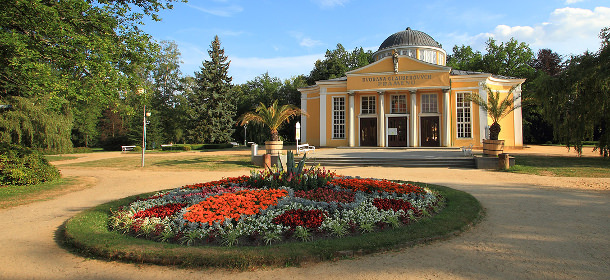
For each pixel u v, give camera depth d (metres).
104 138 49.19
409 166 18.23
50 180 13.16
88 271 4.44
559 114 19.44
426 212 6.80
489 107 18.50
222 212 5.95
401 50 34.25
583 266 4.30
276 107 19.55
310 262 4.54
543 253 4.79
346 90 30.80
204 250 4.77
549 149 29.98
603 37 18.22
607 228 6.00
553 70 45.94
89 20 10.45
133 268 4.51
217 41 43.75
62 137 24.19
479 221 6.58
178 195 8.13
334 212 6.46
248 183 8.98
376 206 6.83
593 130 19.16
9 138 20.12
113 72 10.23
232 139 53.34
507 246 5.11
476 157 17.16
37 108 21.36
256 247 4.91
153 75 49.69
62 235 6.17
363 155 20.94
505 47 43.53
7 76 12.10
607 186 10.85
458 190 10.05
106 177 14.95
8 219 7.46
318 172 9.52
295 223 5.66
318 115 32.38
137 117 44.34
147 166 19.72
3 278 4.23
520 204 8.17
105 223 6.64
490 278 3.98
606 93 17.52
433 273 4.14
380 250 4.92
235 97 46.94
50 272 4.42
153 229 5.75
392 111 29.97
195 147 37.22
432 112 29.06
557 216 6.92
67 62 9.86
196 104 43.28
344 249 4.79
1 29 9.37
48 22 9.25
